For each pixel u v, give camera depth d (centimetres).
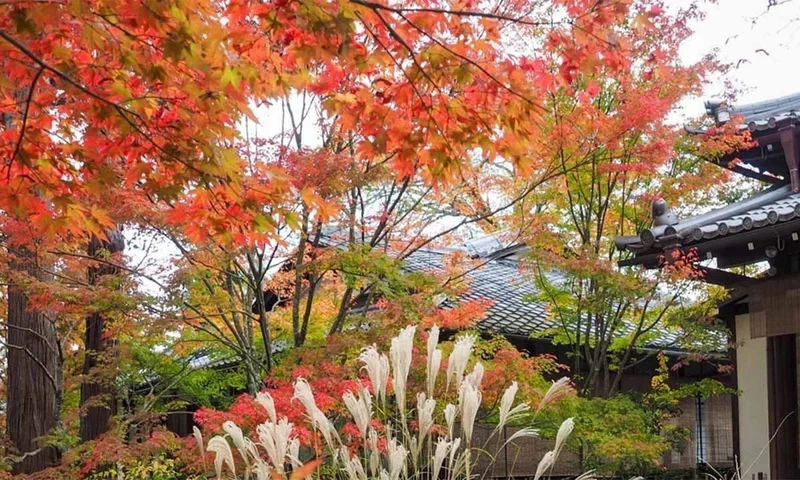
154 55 352
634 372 1227
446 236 840
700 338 955
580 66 354
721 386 920
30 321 915
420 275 700
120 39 335
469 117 376
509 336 1095
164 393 999
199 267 742
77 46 364
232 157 376
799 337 748
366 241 811
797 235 570
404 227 820
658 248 637
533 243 847
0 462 739
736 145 727
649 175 866
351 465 331
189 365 1048
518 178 823
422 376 584
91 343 909
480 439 987
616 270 814
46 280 746
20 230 646
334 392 552
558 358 1165
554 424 765
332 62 389
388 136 393
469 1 368
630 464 873
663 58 649
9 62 358
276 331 934
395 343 341
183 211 436
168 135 371
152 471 717
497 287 1325
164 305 725
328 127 739
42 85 379
